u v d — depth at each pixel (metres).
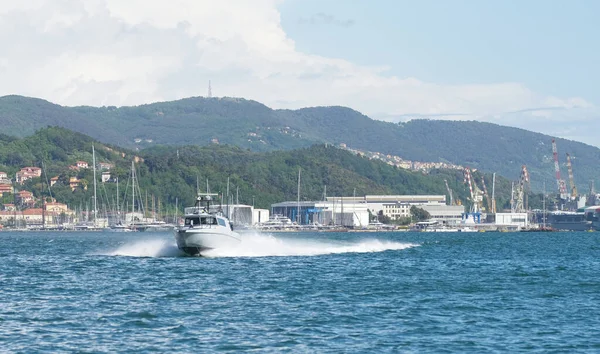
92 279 116.56
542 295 102.06
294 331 75.75
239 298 96.62
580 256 194.75
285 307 89.69
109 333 74.50
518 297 99.81
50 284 110.94
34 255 184.75
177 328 76.88
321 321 80.94
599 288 110.44
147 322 79.94
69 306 89.88
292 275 122.38
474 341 71.88
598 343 71.38
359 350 68.25
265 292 102.06
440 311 87.81
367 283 113.50
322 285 110.00
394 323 80.12
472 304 93.25
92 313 84.94
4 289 105.62
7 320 80.69
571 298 99.31
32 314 84.19
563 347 69.81
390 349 68.69
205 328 76.94
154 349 68.38
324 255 170.12
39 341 71.06
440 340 72.25
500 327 78.44
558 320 82.50
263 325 78.62
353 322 80.56
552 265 156.50
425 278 122.44
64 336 73.12
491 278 124.00
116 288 105.56
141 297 97.00
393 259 164.25
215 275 120.69
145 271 126.88
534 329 77.50
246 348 68.81
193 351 67.75
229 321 80.62
